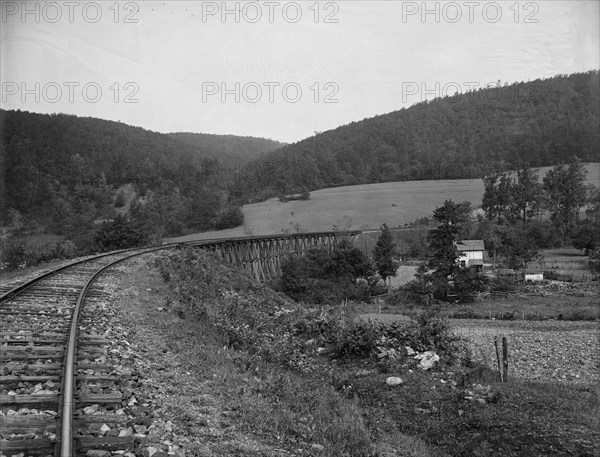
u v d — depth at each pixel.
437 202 108.12
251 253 62.19
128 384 7.14
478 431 9.09
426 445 8.70
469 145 139.38
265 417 7.16
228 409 7.26
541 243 79.12
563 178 92.94
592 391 11.56
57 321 10.38
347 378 12.23
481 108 151.75
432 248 53.62
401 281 59.31
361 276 55.75
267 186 141.88
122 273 19.84
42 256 30.41
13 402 6.07
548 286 52.41
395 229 85.06
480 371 12.79
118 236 46.44
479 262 67.19
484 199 96.06
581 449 8.14
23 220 70.56
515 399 10.46
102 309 12.05
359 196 120.38
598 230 74.12
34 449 4.96
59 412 5.76
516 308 40.03
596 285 51.84
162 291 16.59
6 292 13.02
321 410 8.35
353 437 7.51
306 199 123.31
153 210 106.62
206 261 28.62
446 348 14.62
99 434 5.49
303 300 47.47
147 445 5.41
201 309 13.97
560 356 18.02
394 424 9.40
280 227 102.06
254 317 15.68
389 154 152.25
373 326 15.18
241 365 9.88
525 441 8.57
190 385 7.95
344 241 59.50
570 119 125.12
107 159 139.38
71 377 6.77
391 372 12.73
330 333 15.68
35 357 7.80
